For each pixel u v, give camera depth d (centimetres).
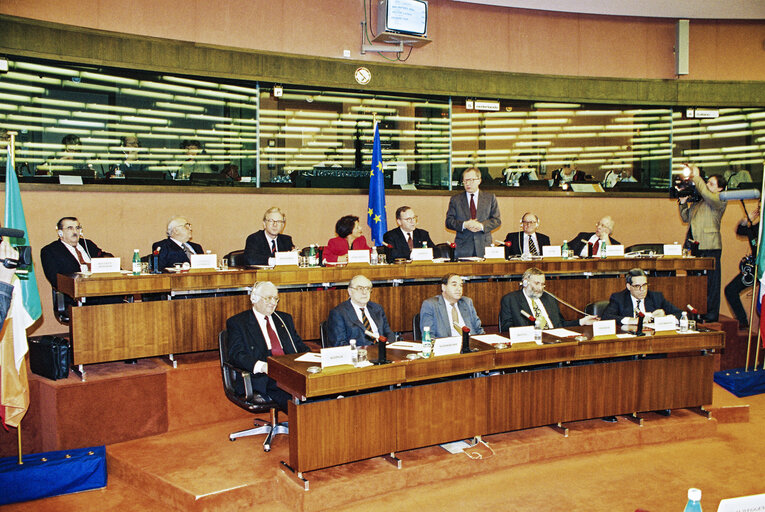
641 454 443
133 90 702
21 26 563
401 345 419
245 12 680
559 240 832
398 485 381
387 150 800
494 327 598
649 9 791
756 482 395
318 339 519
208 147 743
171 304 454
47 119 662
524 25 817
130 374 439
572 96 835
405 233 609
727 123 877
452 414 405
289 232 713
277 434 438
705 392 491
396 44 749
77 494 379
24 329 379
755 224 704
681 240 878
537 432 450
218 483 359
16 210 433
